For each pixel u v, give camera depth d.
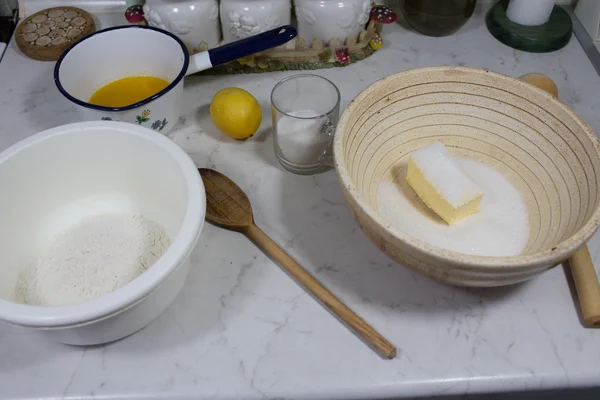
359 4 0.76
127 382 0.51
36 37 0.83
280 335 0.55
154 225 0.62
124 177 0.62
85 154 0.60
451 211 0.57
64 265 0.58
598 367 0.52
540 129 0.60
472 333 0.55
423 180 0.59
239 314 0.56
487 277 0.46
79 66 0.71
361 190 0.58
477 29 0.89
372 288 0.58
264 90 0.79
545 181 0.59
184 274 0.54
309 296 0.58
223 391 0.51
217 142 0.73
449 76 0.61
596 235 0.62
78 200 0.63
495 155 0.64
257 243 0.61
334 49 0.81
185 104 0.77
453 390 0.52
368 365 0.52
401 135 0.64
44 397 0.50
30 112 0.77
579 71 0.82
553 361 0.53
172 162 0.55
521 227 0.59
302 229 0.63
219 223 0.62
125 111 0.64
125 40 0.72
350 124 0.56
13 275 0.57
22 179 0.57
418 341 0.54
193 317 0.56
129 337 0.54
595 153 0.53
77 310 0.43
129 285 0.45
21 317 0.43
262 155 0.71
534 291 0.58
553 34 0.84
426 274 0.49
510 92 0.60
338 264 0.60
